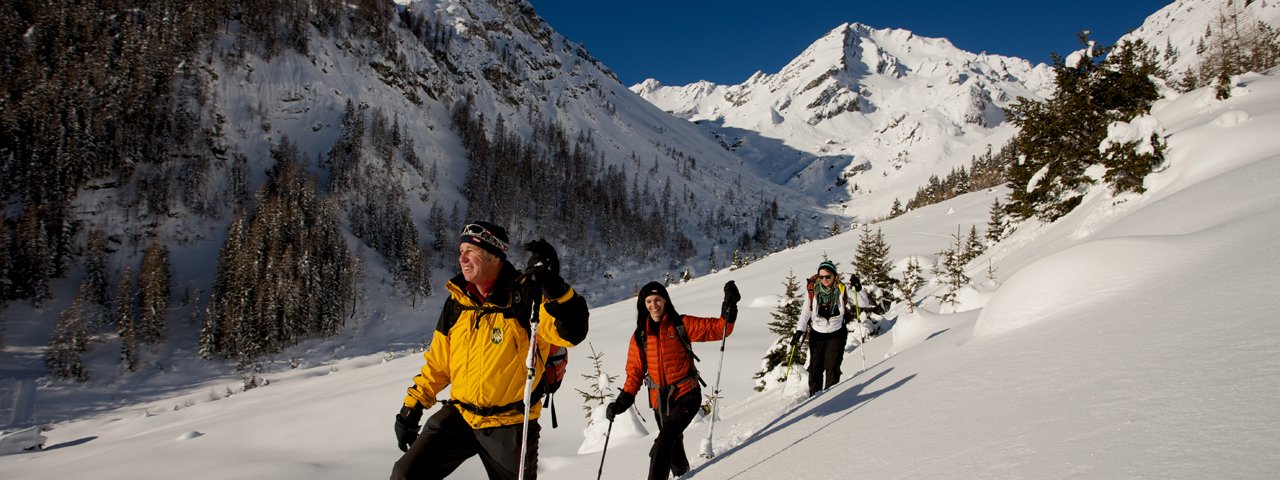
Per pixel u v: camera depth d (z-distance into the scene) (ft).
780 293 102.27
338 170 400.67
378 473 39.75
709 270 485.56
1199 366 6.97
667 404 14.52
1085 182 54.95
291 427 59.88
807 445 10.96
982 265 59.00
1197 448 4.95
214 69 451.53
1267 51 166.91
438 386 9.88
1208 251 12.23
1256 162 23.63
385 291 320.29
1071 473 5.39
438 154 526.57
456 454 9.18
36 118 317.63
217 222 340.18
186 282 291.17
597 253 473.26
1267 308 8.08
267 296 256.52
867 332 41.73
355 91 531.50
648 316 14.76
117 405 194.59
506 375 9.07
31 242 260.83
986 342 13.69
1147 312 10.32
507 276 9.32
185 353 239.91
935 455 7.39
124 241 305.73
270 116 452.35
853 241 150.41
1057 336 11.25
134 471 50.11
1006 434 7.13
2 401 185.06
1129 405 6.51
